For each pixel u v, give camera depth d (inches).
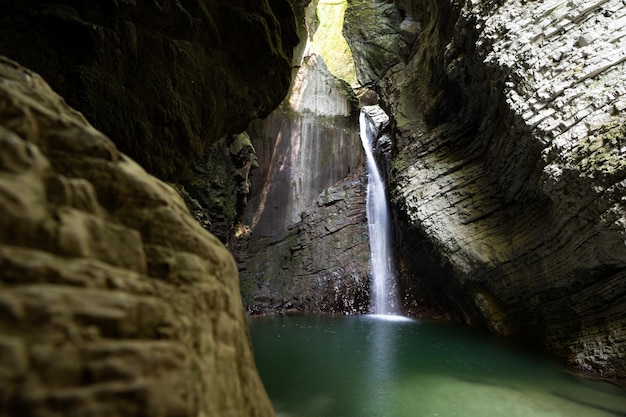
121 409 55.6
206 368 78.0
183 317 75.9
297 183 927.7
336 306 780.6
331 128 971.9
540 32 387.2
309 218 890.7
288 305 789.2
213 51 309.4
